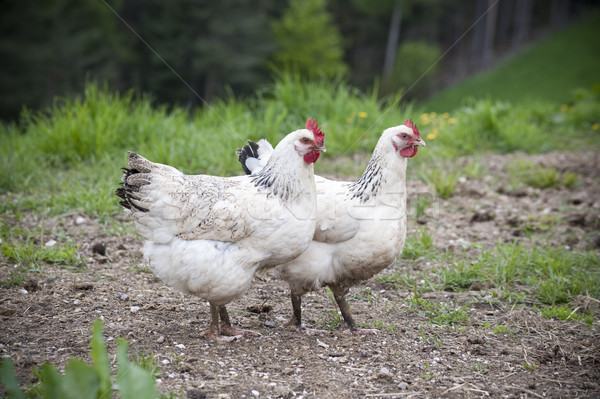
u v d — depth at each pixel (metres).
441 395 3.37
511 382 3.56
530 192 8.03
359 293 4.92
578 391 3.48
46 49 23.23
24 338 3.69
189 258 3.62
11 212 6.02
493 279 5.14
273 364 3.61
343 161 8.46
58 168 7.50
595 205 7.55
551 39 39.97
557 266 5.29
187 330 4.03
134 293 4.57
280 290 4.96
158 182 3.65
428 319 4.43
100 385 2.68
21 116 9.73
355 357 3.80
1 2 23.31
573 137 11.86
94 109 8.39
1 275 4.59
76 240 5.51
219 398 3.13
